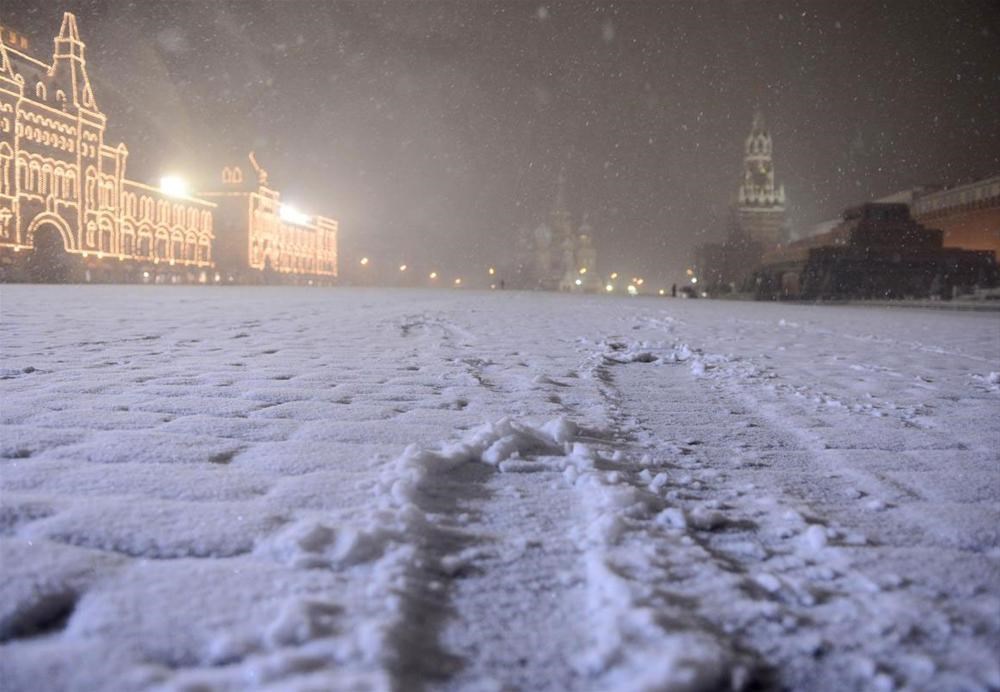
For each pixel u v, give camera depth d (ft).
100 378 20.36
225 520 9.02
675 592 7.52
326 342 32.81
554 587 7.62
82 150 196.13
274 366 24.12
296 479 10.98
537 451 13.50
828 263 231.30
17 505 9.15
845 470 13.12
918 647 6.59
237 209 290.97
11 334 33.14
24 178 173.58
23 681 5.58
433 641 6.45
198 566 7.70
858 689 5.95
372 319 49.24
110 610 6.67
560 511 10.11
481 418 16.31
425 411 16.96
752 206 463.83
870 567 8.42
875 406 20.04
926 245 240.12
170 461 11.89
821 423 17.49
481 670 6.02
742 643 6.59
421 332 39.73
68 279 191.72
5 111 165.68
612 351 32.45
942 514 10.52
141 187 229.45
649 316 65.46
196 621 6.54
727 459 13.82
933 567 8.43
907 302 172.24
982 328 62.39
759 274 275.39
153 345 29.68
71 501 9.50
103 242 207.31
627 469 12.66
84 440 13.00
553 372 25.07
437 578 7.73
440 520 9.45
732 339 42.06
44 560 7.57
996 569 8.41
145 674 5.68
